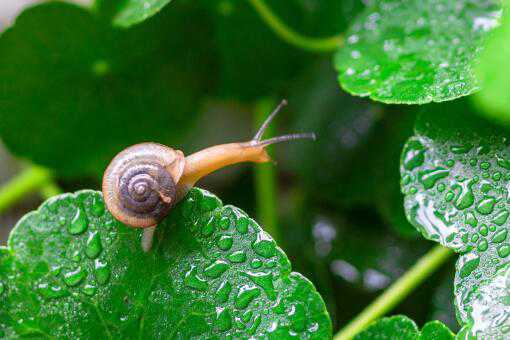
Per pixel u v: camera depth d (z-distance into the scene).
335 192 0.34
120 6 0.30
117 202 0.27
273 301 0.26
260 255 0.26
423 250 0.33
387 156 0.32
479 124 0.27
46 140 0.32
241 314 0.26
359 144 0.34
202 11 0.31
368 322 0.28
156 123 0.33
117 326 0.27
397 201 0.32
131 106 0.32
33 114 0.32
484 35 0.28
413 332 0.27
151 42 0.31
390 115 0.33
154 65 0.32
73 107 0.32
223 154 0.29
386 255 0.33
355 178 0.34
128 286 0.27
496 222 0.26
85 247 0.27
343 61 0.29
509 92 0.22
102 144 0.33
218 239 0.27
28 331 0.27
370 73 0.28
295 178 0.37
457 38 0.28
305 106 0.35
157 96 0.33
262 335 0.26
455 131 0.27
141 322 0.27
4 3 0.39
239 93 0.33
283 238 0.34
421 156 0.27
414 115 0.32
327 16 0.33
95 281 0.27
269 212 0.33
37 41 0.31
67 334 0.27
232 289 0.26
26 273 0.27
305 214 0.34
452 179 0.27
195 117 0.33
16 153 0.32
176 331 0.26
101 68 0.32
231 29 0.32
